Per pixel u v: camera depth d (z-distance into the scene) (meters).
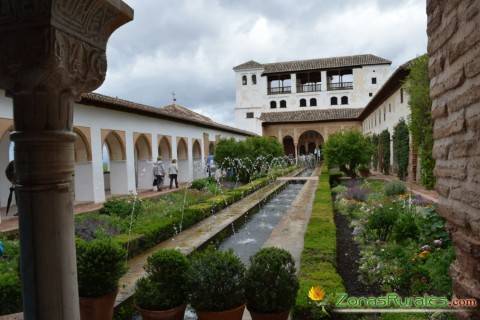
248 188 13.35
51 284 1.72
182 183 19.55
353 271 4.77
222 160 19.47
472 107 1.82
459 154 1.99
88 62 1.78
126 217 8.75
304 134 40.31
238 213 9.38
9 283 3.87
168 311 3.09
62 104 1.72
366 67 37.53
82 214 9.23
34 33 1.56
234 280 3.02
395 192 10.57
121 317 3.86
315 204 8.68
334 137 18.91
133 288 4.32
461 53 1.90
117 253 3.35
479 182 1.78
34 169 1.69
